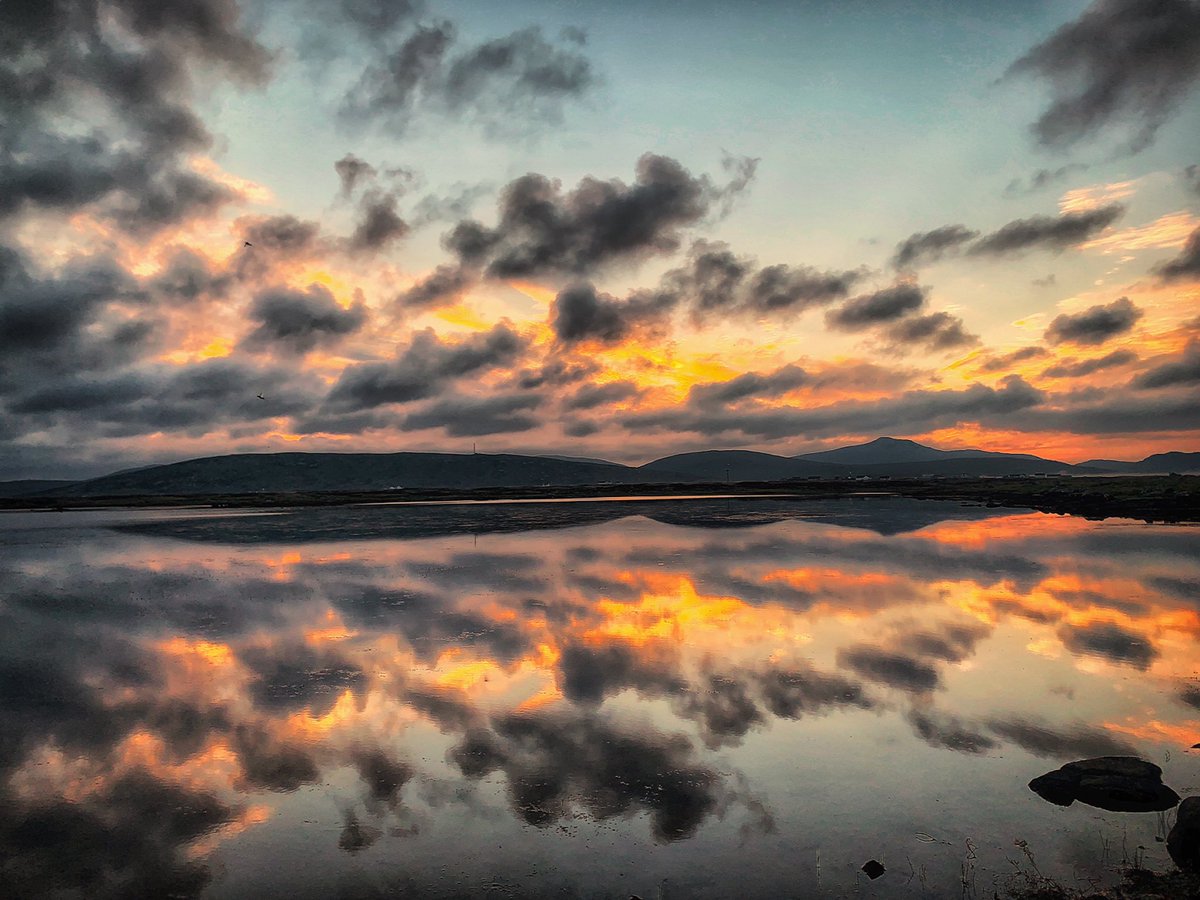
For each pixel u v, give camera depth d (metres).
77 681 18.81
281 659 20.47
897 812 11.12
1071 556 40.91
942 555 42.03
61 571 42.00
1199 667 18.66
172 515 105.44
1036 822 10.72
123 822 11.22
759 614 25.69
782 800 11.59
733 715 15.55
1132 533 54.09
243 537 62.25
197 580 36.50
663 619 25.00
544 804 11.59
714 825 10.82
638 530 62.88
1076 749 13.48
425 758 13.48
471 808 11.49
